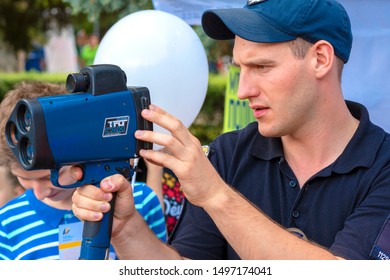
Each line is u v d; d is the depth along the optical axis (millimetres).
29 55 13953
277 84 1818
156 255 1864
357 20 2594
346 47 1912
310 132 1910
